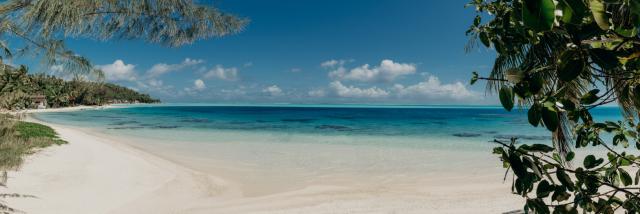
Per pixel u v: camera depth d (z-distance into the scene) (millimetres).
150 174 9680
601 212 1353
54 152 11172
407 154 14320
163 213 6746
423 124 37250
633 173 7852
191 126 31406
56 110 69000
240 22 4738
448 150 15531
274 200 7793
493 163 12133
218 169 11148
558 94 954
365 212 6824
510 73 980
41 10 3303
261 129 28391
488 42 1628
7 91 5406
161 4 4137
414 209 6977
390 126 33531
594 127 1870
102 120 40688
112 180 8625
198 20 4492
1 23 3355
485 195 7973
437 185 9125
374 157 13609
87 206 6660
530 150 1173
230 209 7098
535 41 1130
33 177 7887
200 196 8023
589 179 1375
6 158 7414
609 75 995
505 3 1553
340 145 17391
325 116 62344
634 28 741
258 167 11594
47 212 6016
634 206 1299
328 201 7660
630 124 1961
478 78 1063
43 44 3682
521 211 6496
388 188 8820
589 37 692
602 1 663
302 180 9797
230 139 20000
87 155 11531
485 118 54656
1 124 6500
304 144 17656
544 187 1327
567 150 5656
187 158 13094
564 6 645
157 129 27469
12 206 5910
